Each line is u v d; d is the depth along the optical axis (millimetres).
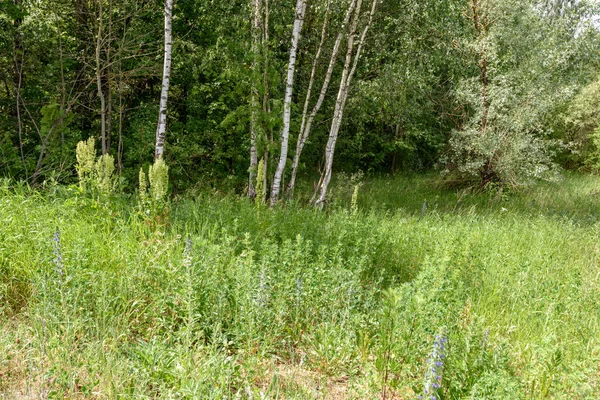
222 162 13633
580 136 25156
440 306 4430
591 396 3744
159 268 5191
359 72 15211
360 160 20609
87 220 7043
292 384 4094
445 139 21391
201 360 4020
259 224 8047
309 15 14883
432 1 12648
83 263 4969
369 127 20750
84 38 13258
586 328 5453
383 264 7484
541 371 4207
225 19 12141
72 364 3877
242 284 4953
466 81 15664
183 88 14312
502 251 8148
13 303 4980
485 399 3484
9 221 6129
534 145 15891
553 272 7633
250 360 4168
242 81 11602
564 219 12070
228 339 4812
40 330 4258
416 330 4191
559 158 26375
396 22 12766
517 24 15945
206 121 13875
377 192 16281
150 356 3818
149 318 4852
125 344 4242
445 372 3760
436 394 3559
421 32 13062
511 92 15602
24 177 11172
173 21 13078
